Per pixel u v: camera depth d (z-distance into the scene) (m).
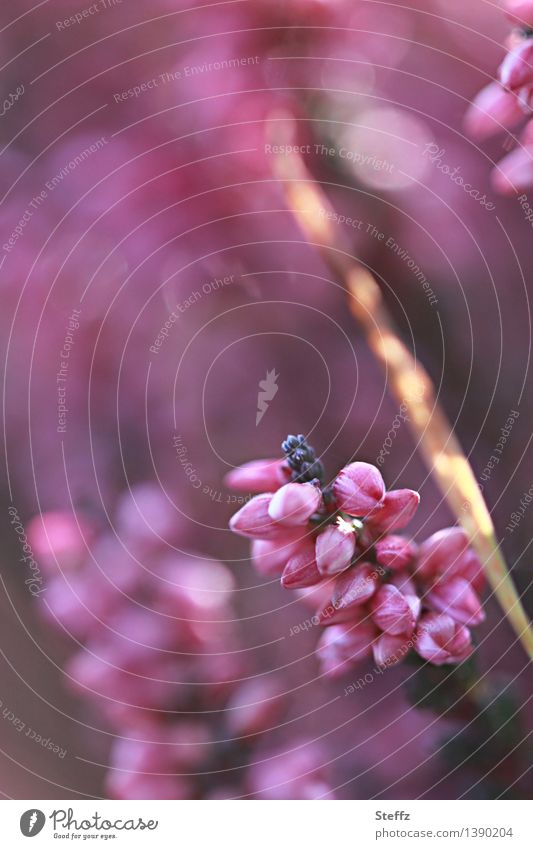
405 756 0.17
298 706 0.18
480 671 0.16
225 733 0.18
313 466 0.15
